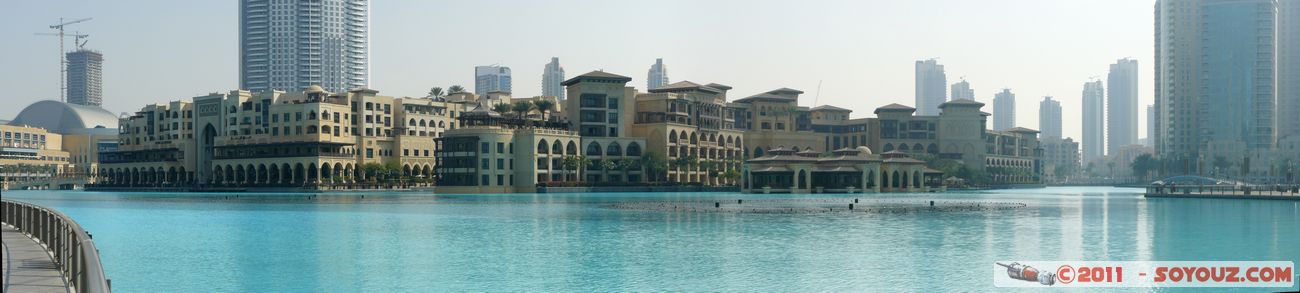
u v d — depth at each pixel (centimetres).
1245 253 5747
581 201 15538
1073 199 17275
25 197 19488
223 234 7425
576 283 4462
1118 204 13875
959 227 8056
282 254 5769
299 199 16950
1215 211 11219
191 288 4322
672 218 9531
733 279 4572
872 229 7819
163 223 8938
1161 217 9800
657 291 4209
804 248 6081
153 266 5144
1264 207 12406
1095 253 5769
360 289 4309
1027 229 7812
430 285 4397
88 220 9475
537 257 5588
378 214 10650
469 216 10150
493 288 4319
